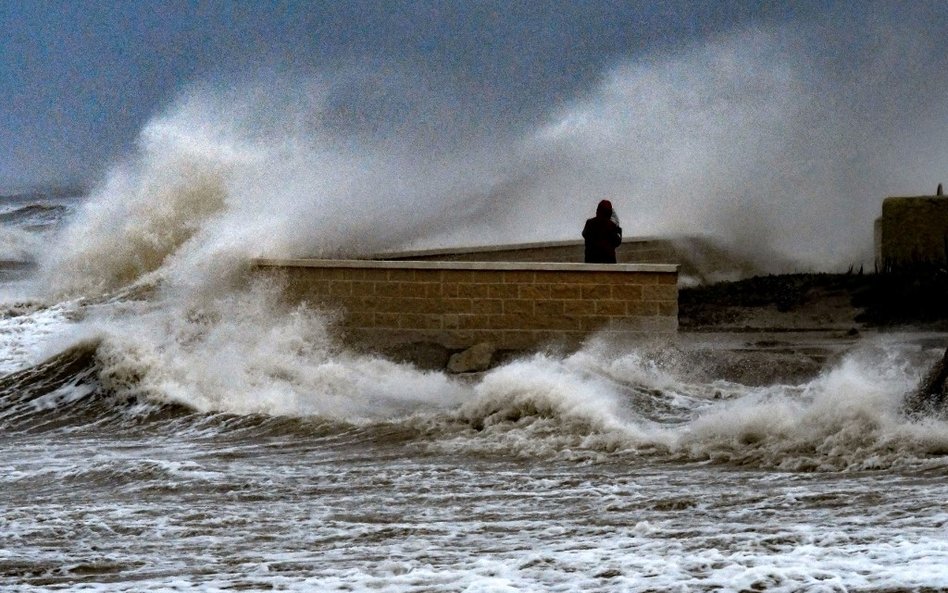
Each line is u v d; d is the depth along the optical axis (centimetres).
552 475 3234
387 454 3788
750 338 6059
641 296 5716
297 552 2284
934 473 2952
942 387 3469
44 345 5756
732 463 3338
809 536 2133
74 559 2267
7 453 4106
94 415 4897
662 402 4612
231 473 3422
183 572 2108
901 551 1927
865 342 5725
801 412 3641
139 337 5309
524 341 5759
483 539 2350
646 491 2895
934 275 6906
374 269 5822
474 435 4006
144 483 3281
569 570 1931
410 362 5741
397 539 2394
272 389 5075
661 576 1847
